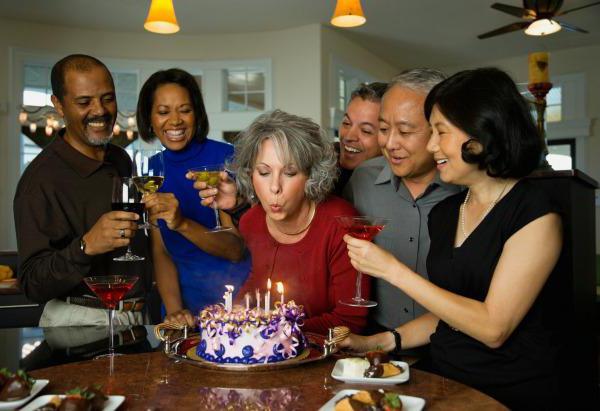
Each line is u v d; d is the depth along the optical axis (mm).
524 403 1347
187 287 2412
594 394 2432
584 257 2332
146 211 2059
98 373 1327
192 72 7082
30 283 2014
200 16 6359
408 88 1748
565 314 2088
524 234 1340
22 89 6500
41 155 2207
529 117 1379
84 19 6461
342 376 1264
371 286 1921
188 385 1243
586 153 7703
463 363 1404
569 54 7797
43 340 1676
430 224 1636
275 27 6730
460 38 7234
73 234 2166
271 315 1396
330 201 1854
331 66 6855
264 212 1911
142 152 1961
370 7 6121
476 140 1370
